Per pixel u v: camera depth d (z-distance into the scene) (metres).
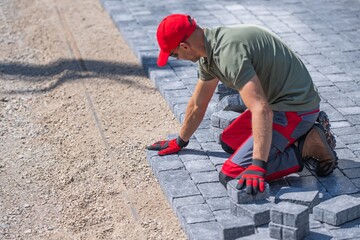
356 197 5.04
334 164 5.26
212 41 4.88
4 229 5.20
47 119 6.93
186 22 4.90
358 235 4.62
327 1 9.56
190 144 5.94
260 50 4.91
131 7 9.52
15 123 6.89
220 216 4.90
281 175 5.17
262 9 9.27
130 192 5.56
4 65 8.24
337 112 6.45
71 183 5.77
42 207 5.48
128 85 7.50
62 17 9.62
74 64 8.09
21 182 5.83
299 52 7.85
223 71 4.87
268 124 4.73
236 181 4.91
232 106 6.05
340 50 7.89
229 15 9.04
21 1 10.37
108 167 5.94
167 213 5.24
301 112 5.11
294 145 5.20
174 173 5.49
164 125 6.60
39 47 8.71
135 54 8.17
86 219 5.28
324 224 4.75
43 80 7.83
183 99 6.85
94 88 7.49
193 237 4.66
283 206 4.57
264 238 4.50
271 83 5.05
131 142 6.32
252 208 4.74
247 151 5.05
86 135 6.53
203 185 5.31
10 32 9.24
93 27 9.19
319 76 7.25
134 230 5.08
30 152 6.32
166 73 7.46
